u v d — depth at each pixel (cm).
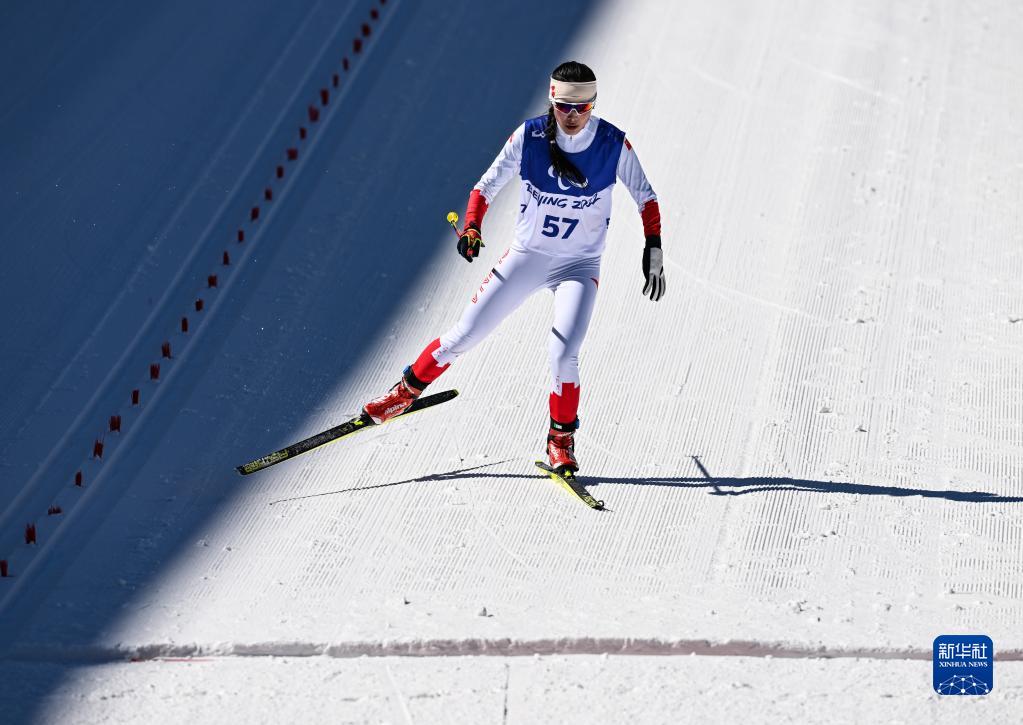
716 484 2030
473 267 2653
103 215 2833
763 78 3303
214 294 2580
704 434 2155
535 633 1683
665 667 1634
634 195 1948
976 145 3027
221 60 3447
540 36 3534
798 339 2394
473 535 1922
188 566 1870
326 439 2042
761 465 2073
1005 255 2634
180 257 2705
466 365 2364
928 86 3259
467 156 3047
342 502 2011
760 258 2645
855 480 2028
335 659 1667
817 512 1953
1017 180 2894
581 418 2203
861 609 1733
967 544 1873
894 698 1559
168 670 1653
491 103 3256
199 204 2878
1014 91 3247
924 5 3638
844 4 3634
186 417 2239
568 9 3662
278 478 2080
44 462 2130
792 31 3506
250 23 3619
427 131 3144
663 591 1783
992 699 1548
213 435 2192
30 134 3130
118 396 2305
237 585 1820
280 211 2850
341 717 1547
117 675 1644
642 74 3338
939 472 2044
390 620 1725
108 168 2998
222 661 1670
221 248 2731
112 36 3547
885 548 1869
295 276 2634
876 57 3381
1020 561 1833
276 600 1781
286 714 1554
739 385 2277
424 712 1553
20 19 3622
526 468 2086
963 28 3519
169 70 3394
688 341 2403
